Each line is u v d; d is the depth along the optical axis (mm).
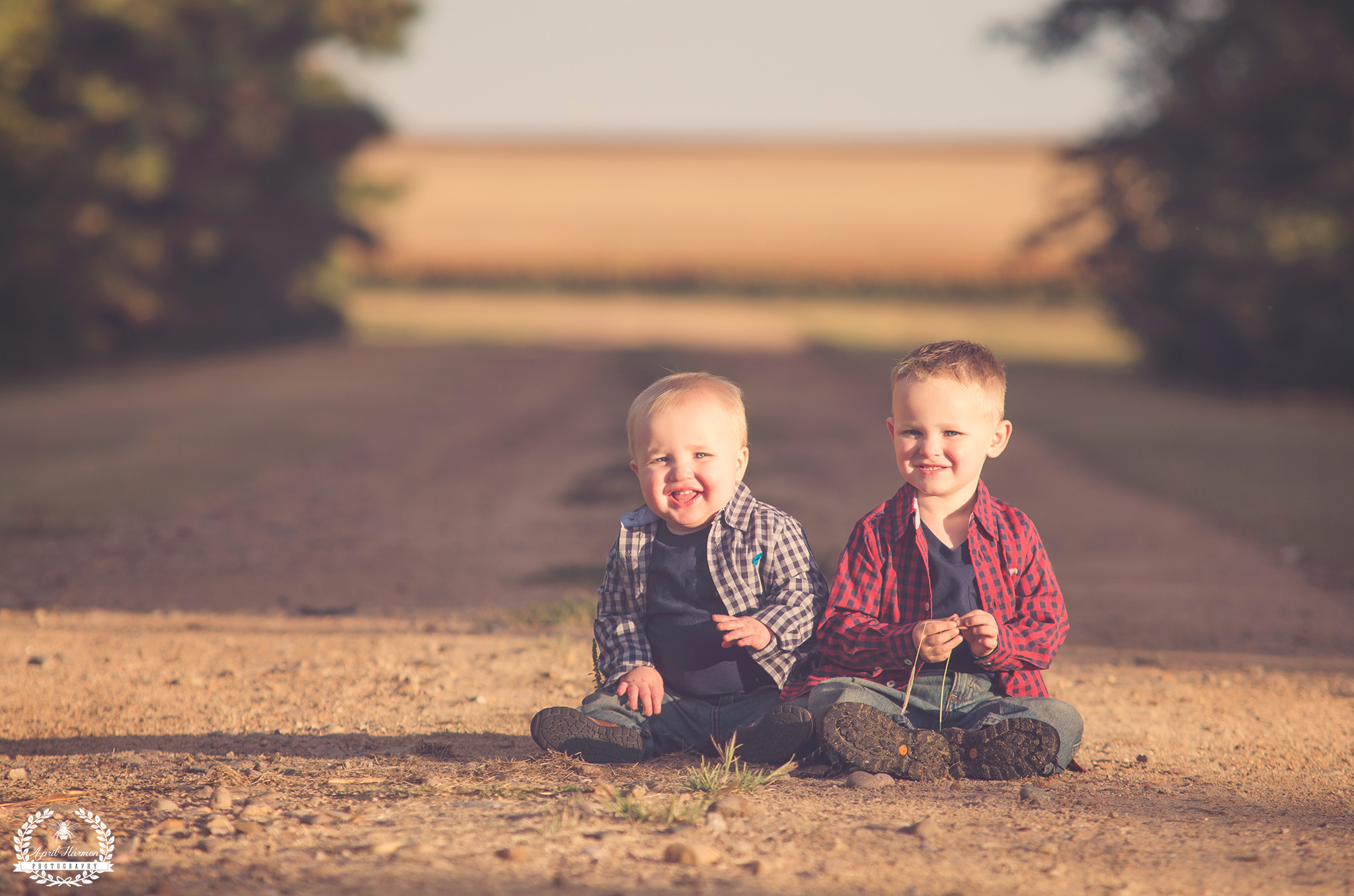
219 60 31859
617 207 90688
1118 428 18031
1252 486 12242
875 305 71000
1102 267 33375
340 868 2596
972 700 3475
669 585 3617
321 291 42812
